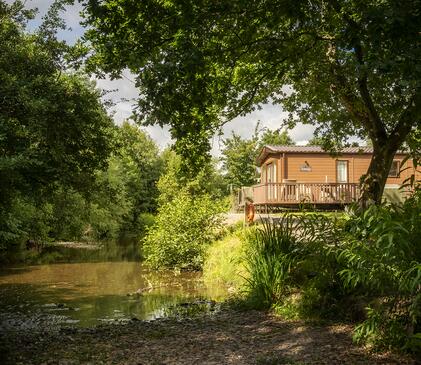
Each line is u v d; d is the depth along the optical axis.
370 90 12.26
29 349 6.59
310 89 13.12
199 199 19.30
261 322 7.34
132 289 13.70
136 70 7.58
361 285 6.70
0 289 13.77
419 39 6.23
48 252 25.16
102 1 7.45
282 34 9.67
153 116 7.45
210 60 8.73
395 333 4.75
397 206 5.20
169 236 17.98
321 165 26.91
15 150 7.28
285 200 23.16
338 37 8.42
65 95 8.18
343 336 5.73
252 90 12.33
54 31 8.51
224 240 17.33
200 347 6.04
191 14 7.35
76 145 8.76
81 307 11.03
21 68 8.12
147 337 6.96
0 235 18.00
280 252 8.81
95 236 34.94
